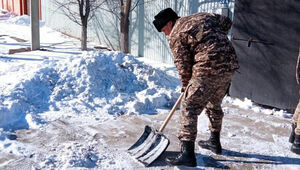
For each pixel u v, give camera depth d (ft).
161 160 10.88
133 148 11.27
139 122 14.16
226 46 9.52
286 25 15.78
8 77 17.84
